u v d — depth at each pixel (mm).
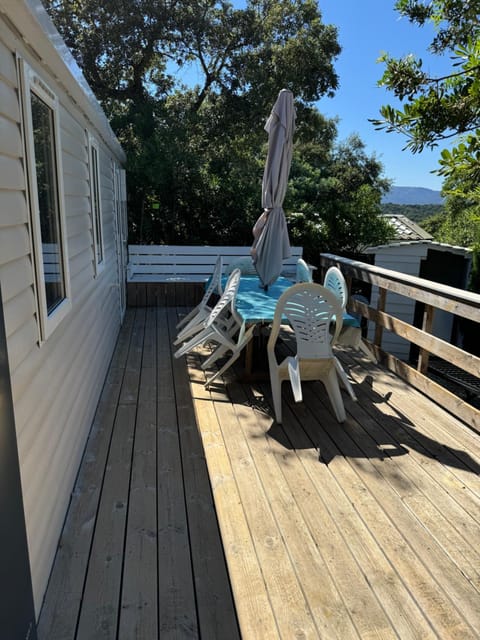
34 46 1794
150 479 2451
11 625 1210
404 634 1571
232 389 3670
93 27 9344
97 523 2100
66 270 2320
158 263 7188
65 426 2219
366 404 3418
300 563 1869
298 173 11570
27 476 1540
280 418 3076
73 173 2678
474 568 1868
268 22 10133
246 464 2584
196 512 2191
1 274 1361
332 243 9008
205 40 9781
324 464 2598
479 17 3396
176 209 8531
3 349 1229
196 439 2883
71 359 2432
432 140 3162
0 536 1140
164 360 4371
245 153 10336
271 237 4367
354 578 1801
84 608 1654
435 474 2518
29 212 1674
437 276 8367
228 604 1688
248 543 1974
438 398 3406
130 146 8773
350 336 3445
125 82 10094
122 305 6047
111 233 4902
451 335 7918
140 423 3086
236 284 3436
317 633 1566
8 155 1471
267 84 9781
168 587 1755
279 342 4848
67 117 2525
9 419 1257
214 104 10289
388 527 2092
